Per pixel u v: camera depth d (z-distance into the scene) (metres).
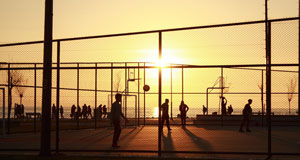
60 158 11.55
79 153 13.01
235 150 13.67
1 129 25.86
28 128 27.06
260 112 33.44
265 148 14.37
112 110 14.60
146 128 26.50
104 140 17.42
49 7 12.20
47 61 12.16
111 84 25.34
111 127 26.05
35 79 21.30
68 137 19.11
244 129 26.06
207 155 12.61
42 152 12.09
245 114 23.44
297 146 15.12
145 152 12.59
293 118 30.41
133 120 37.41
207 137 19.09
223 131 23.75
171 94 30.53
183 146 14.92
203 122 30.91
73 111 40.41
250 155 12.57
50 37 12.20
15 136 20.19
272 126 30.48
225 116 30.75
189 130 24.47
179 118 46.66
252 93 27.52
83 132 22.56
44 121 12.12
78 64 24.25
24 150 12.81
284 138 18.72
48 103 12.17
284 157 11.92
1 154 12.61
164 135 20.27
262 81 26.67
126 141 16.91
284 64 11.41
